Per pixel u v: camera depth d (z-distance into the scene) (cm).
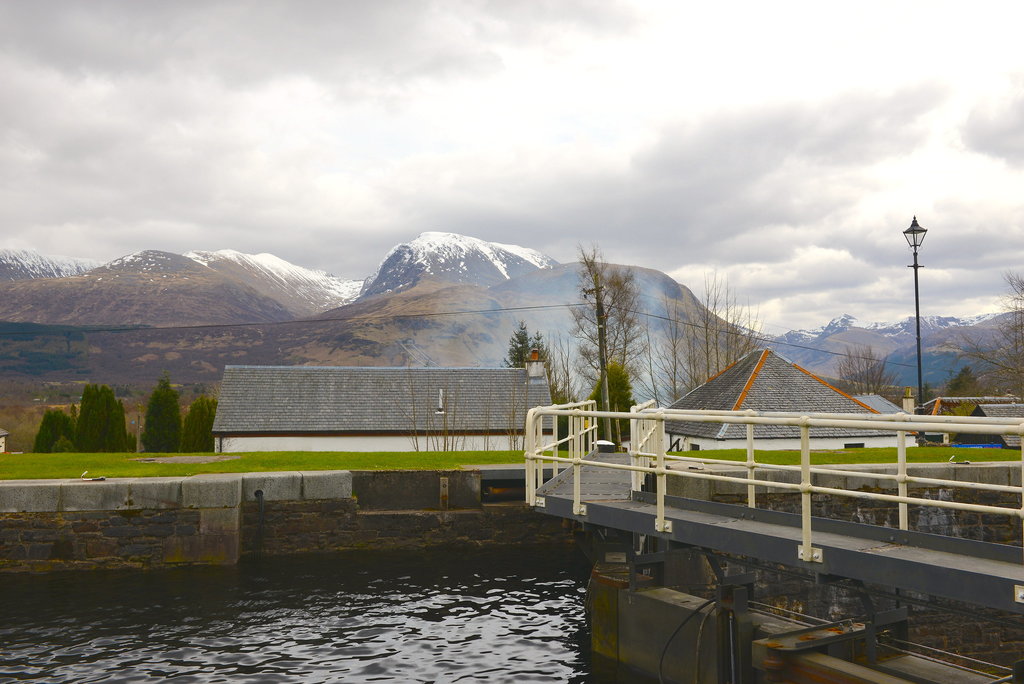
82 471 1831
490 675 1095
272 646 1201
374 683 1066
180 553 1644
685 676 990
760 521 882
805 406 3231
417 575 1603
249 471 1836
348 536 1783
